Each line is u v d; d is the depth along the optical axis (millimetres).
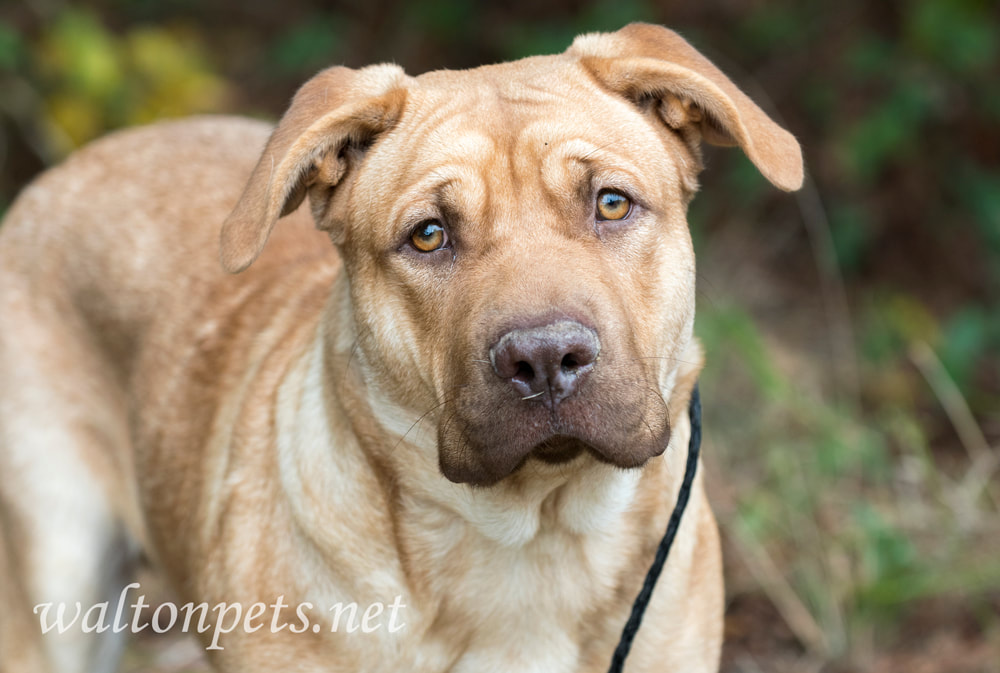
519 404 3641
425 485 4168
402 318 4102
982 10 9617
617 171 4047
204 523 4676
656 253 4125
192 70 9750
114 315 5477
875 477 7348
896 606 6445
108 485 5520
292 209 4348
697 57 4449
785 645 6551
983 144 9727
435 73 4590
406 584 4234
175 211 5547
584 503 4188
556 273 3738
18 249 5801
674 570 4375
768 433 7820
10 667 5488
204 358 5148
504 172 4008
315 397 4414
